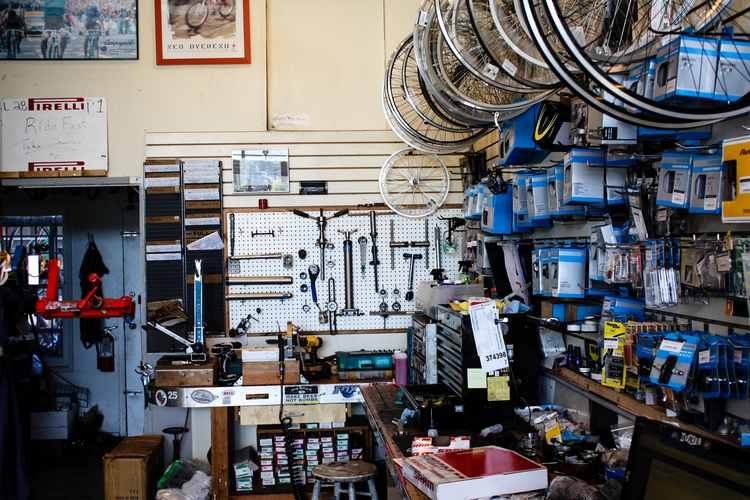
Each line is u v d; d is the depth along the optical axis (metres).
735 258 1.48
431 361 2.87
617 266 1.95
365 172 3.91
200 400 3.45
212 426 3.46
